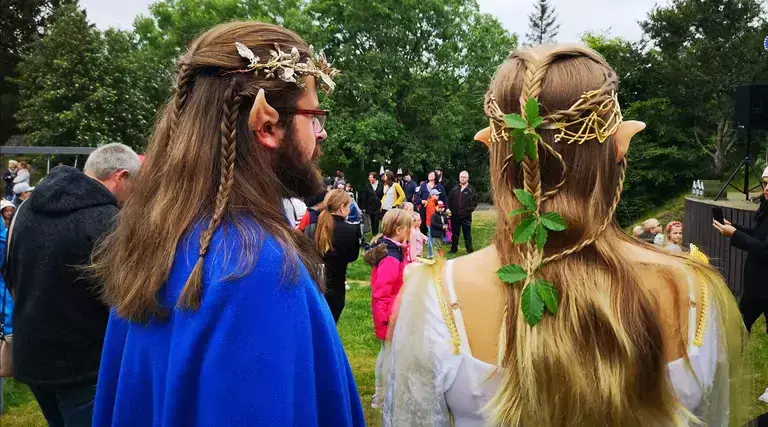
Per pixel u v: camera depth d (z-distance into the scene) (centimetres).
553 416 93
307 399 85
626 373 92
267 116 95
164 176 95
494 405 98
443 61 3325
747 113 889
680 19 1972
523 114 98
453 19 3366
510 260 102
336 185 1733
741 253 700
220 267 84
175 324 86
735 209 779
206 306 82
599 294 94
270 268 85
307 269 95
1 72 3108
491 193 109
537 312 94
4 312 281
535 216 95
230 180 91
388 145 3203
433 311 106
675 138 1827
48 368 236
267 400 81
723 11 1938
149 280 88
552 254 99
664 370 95
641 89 1991
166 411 83
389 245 389
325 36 3250
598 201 98
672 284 100
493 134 105
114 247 98
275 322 83
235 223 89
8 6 3169
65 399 241
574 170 98
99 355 239
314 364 90
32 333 236
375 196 1529
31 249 236
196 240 89
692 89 1833
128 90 2427
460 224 1191
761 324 477
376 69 3166
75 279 232
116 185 267
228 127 94
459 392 102
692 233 959
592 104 96
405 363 107
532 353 94
